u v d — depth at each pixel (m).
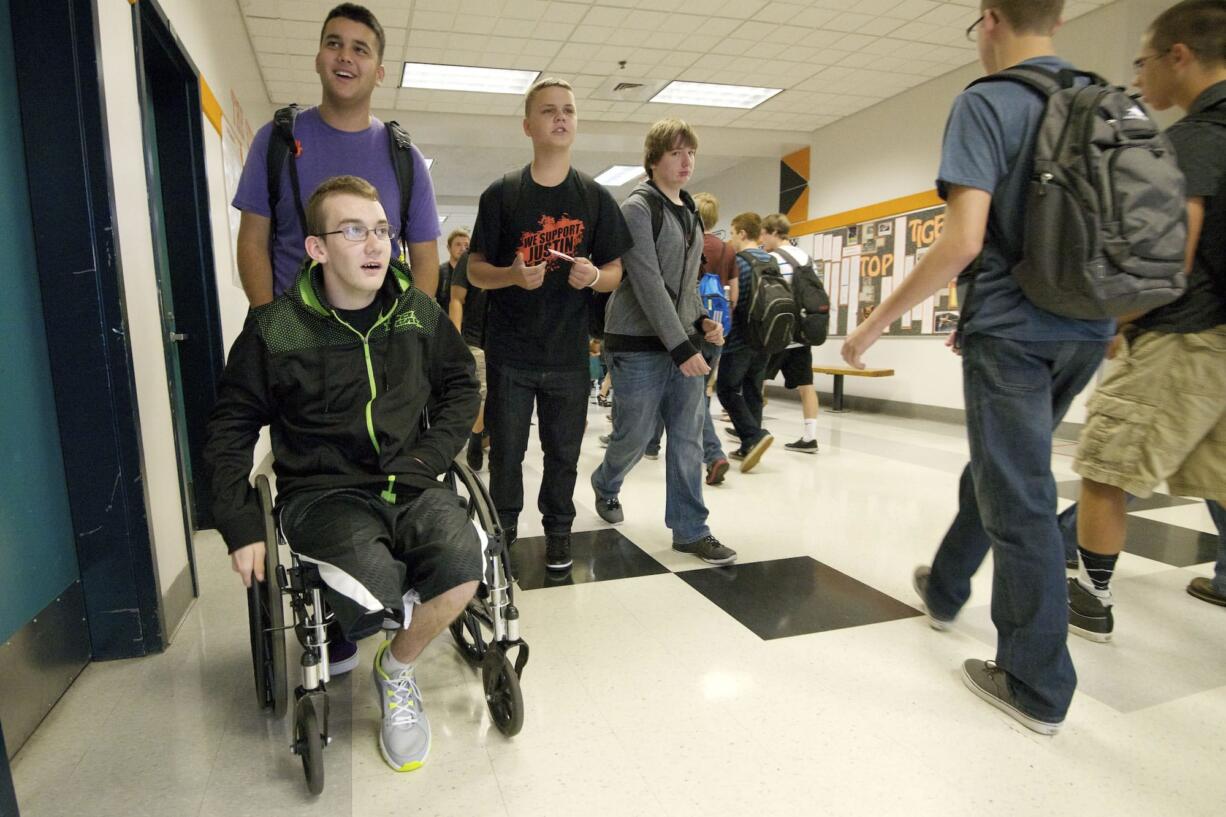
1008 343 1.33
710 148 8.05
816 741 1.36
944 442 4.79
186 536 2.04
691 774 1.26
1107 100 1.23
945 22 4.99
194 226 2.79
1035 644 1.36
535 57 5.64
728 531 2.68
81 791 1.21
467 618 1.53
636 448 2.49
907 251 6.47
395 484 1.32
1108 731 1.39
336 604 1.11
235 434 1.25
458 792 1.21
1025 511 1.35
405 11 4.79
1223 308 1.52
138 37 1.89
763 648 1.74
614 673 1.61
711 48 5.46
